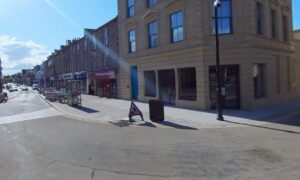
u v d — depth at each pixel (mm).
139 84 27172
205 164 7695
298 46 27344
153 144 10086
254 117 15406
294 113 16672
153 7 24047
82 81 50094
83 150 9586
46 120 17484
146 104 24125
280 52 22953
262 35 19984
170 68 22234
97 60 41625
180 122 14555
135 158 8453
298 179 6457
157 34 23766
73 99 26156
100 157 8688
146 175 7016
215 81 18984
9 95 61469
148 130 12836
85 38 48094
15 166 8008
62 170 7559
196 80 19531
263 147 9219
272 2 21734
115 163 8031
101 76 37375
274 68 22062
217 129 12539
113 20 33906
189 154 8688
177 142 10266
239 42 18359
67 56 64000
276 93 22234
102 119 16766
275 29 22641
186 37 20266
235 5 18500
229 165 7543
